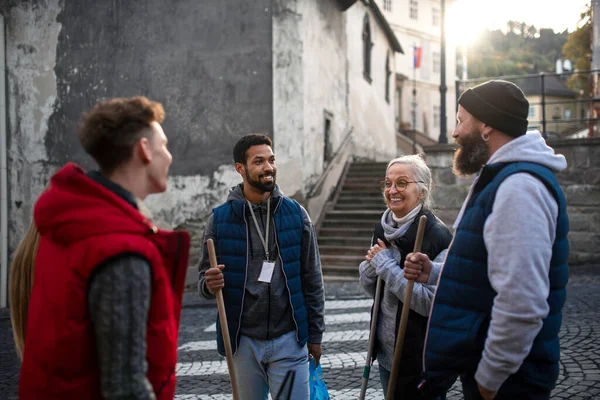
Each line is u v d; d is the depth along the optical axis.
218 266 2.48
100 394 1.41
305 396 2.73
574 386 3.94
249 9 10.24
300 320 2.75
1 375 5.03
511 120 1.91
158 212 10.55
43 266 1.49
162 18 10.59
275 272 2.74
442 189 10.06
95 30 10.87
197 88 10.45
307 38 10.45
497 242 1.74
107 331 1.35
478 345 1.82
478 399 1.87
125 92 10.74
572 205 9.66
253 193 2.83
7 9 11.13
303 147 10.23
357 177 13.26
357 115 15.02
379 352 2.65
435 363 1.90
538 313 1.68
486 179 1.89
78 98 10.91
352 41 14.40
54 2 10.99
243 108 10.26
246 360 2.71
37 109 11.08
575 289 7.53
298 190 10.11
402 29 29.58
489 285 1.83
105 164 1.57
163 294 1.51
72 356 1.38
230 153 10.28
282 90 10.12
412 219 2.56
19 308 1.75
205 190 10.37
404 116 29.70
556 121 10.03
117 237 1.41
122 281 1.37
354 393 4.14
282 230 2.78
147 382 1.41
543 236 1.71
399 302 2.52
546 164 1.86
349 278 9.33
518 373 1.78
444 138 11.88
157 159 1.62
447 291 1.90
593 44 11.58
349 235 10.61
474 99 1.97
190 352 5.57
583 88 24.88
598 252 9.48
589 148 9.50
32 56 11.09
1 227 9.59
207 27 10.41
